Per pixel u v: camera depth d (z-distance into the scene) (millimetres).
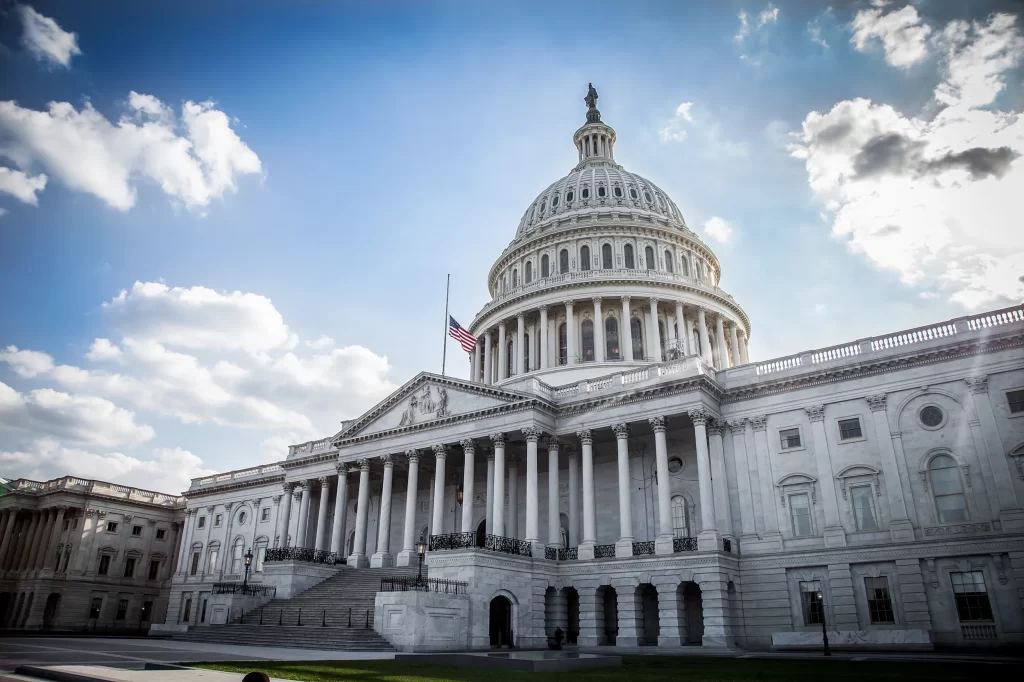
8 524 90688
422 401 59688
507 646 45281
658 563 45812
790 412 48344
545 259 84000
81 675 19750
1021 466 39812
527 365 78625
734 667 27219
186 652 32500
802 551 44688
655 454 53969
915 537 41656
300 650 36531
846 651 38906
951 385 43094
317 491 73250
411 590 39188
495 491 52812
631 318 76812
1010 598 38312
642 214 83625
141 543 92375
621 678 22078
